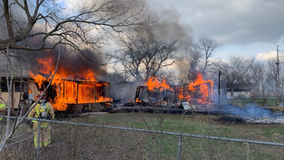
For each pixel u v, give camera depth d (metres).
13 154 4.39
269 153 3.83
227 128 9.21
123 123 9.02
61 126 4.76
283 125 11.05
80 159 4.30
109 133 4.23
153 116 11.54
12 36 8.66
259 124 11.45
